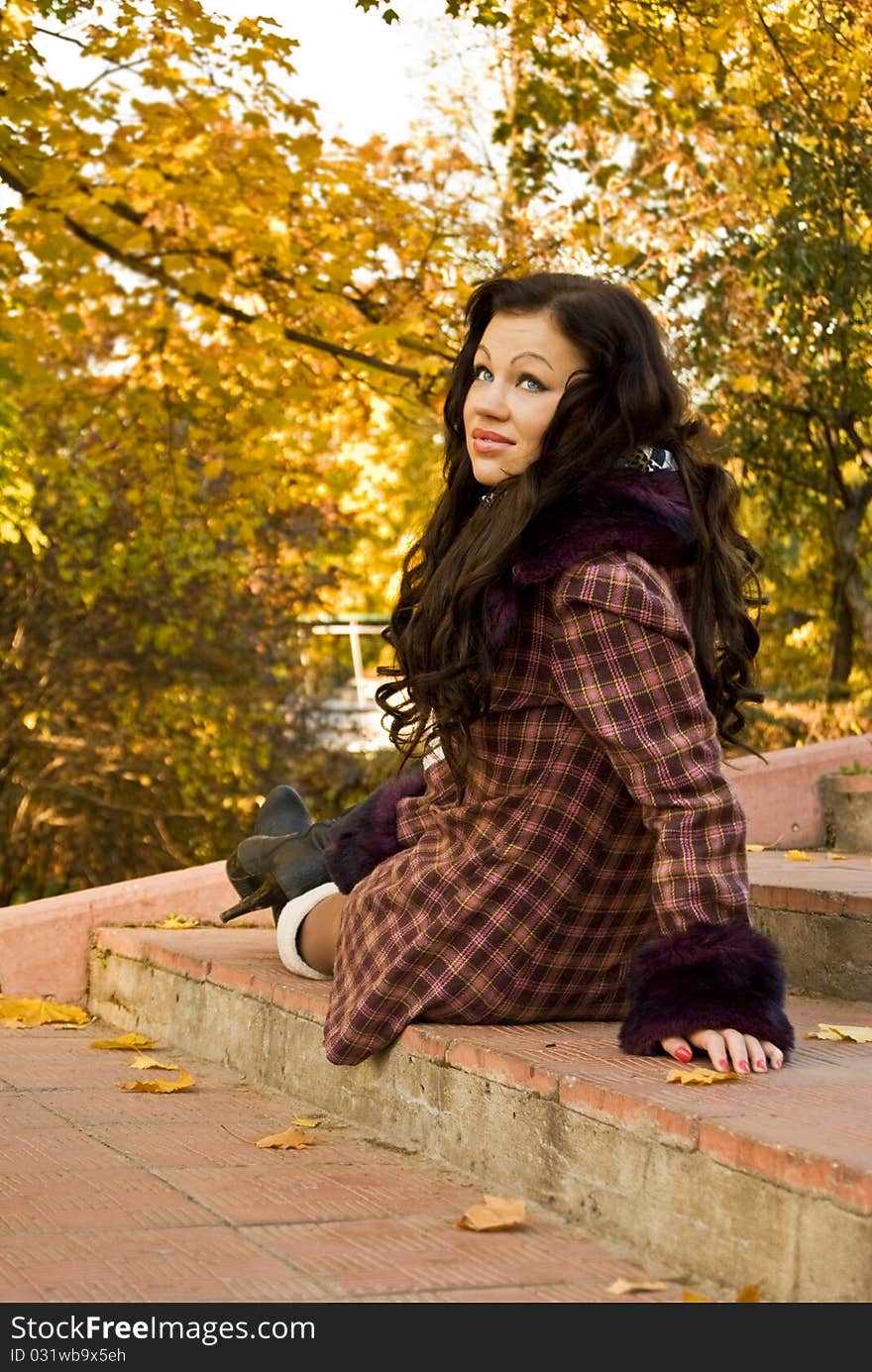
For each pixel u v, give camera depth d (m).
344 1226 2.05
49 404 8.33
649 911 2.58
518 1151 2.26
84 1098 2.98
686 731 2.30
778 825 5.11
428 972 2.60
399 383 8.05
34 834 10.20
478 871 2.55
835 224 7.38
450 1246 1.97
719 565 2.49
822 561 8.99
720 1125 1.86
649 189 7.68
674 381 2.50
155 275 7.46
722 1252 1.83
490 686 2.44
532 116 7.40
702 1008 2.23
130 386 8.62
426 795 2.88
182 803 10.35
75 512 9.57
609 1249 1.99
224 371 8.10
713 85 7.22
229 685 10.55
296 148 7.04
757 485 8.44
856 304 7.58
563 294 2.46
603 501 2.36
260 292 7.64
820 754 5.23
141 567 9.63
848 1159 1.69
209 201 7.01
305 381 8.10
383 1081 2.67
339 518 11.66
